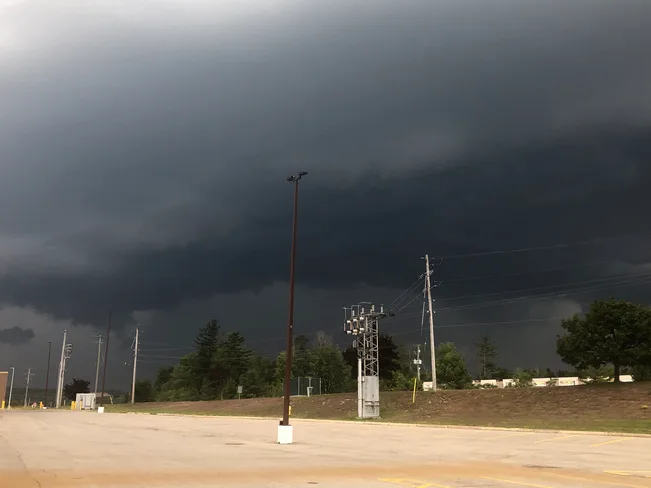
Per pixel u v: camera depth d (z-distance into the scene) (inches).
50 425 1657.2
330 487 477.7
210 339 4266.7
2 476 554.9
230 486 481.1
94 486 482.0
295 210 1067.3
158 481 513.7
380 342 2908.5
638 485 504.7
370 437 1129.4
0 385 5467.5
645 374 2219.5
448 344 3260.3
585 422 1318.9
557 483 515.2
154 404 3255.4
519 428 1285.7
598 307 1635.1
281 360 3882.9
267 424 1656.0
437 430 1332.4
